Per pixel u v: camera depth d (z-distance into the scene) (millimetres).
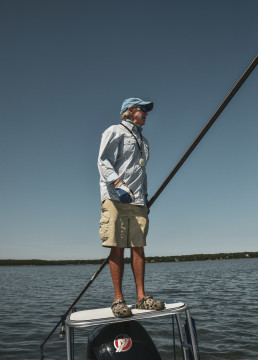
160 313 2086
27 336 6902
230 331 6691
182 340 2590
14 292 17719
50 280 30859
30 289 19812
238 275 27109
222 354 5328
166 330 6820
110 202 2395
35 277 38000
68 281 28844
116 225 2359
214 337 6301
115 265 2369
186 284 18703
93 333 2396
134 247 2439
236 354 5309
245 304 10234
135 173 2473
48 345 6184
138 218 2439
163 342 5980
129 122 2562
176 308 2150
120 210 2391
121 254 2406
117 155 2473
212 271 35375
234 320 7719
